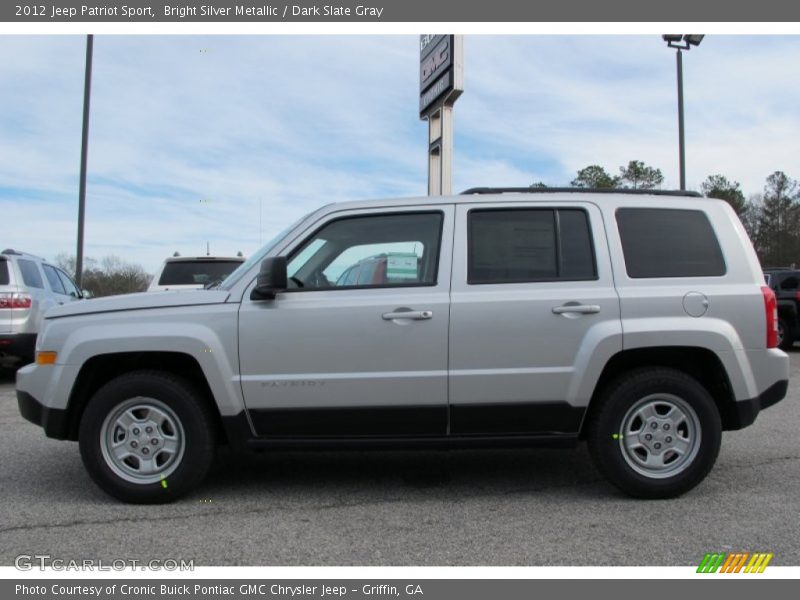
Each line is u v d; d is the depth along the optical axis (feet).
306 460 17.58
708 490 14.70
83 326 13.97
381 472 16.43
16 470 16.60
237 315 13.74
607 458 13.84
